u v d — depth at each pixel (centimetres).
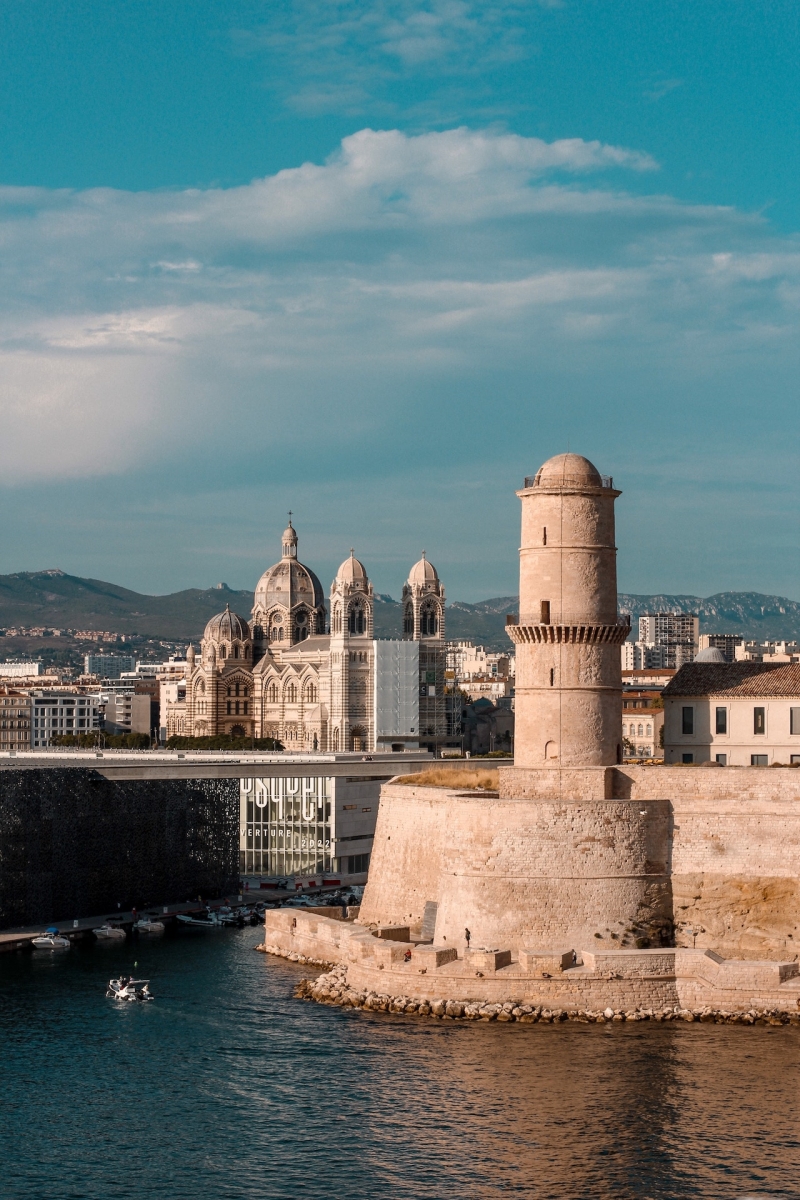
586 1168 9619
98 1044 12494
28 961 16000
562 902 13238
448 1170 9662
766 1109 10456
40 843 18438
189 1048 12281
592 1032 12188
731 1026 12288
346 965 14250
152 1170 9831
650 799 13675
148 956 16225
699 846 13512
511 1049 11769
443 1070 11344
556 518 14362
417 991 13050
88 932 17788
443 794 14812
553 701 14338
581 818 13312
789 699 15000
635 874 13338
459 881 13625
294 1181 9600
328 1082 11225
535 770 14225
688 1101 10612
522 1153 9862
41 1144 10306
